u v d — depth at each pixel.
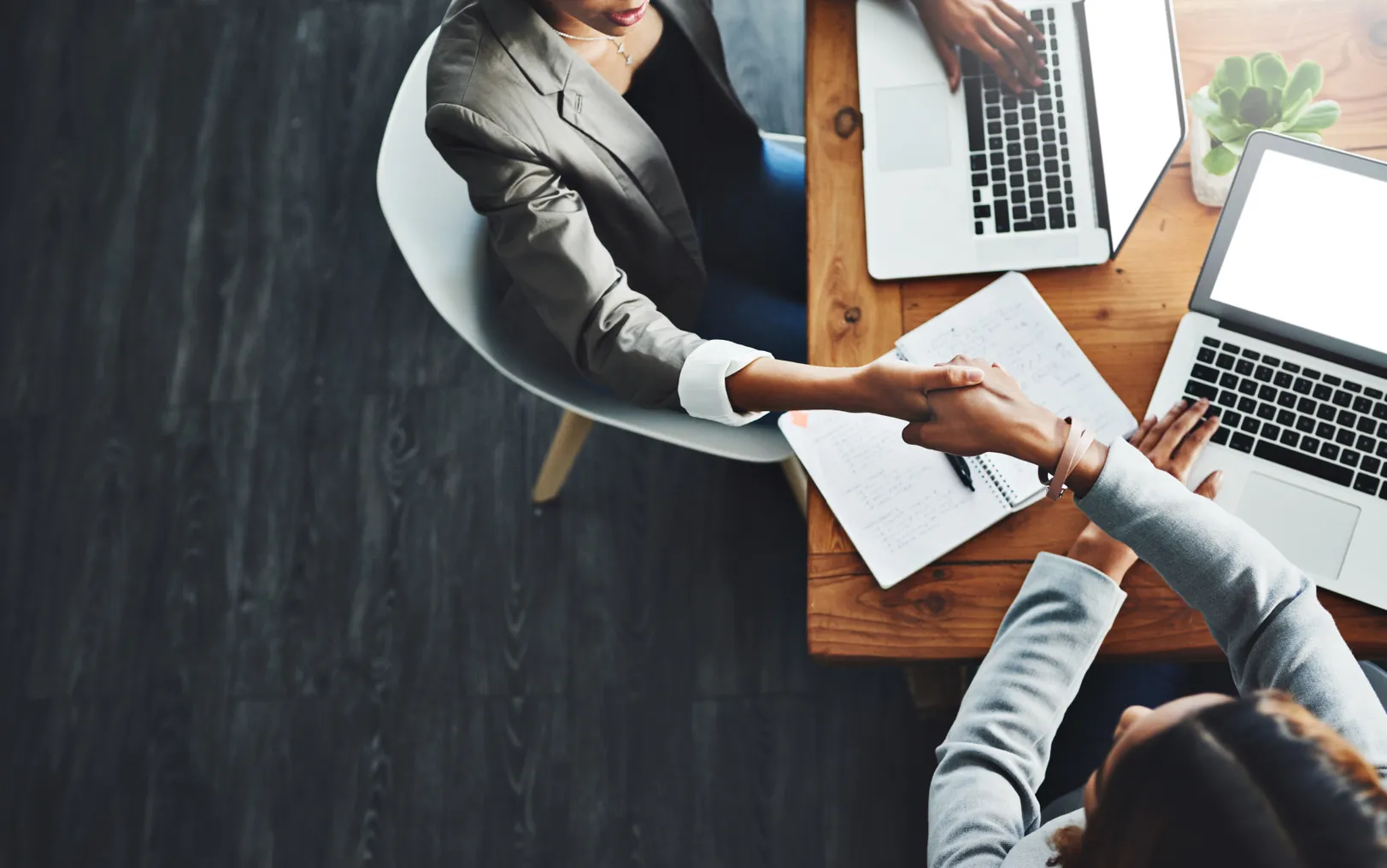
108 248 2.33
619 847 1.92
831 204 1.33
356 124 2.35
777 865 1.89
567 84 1.26
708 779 1.94
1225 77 1.19
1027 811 1.00
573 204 1.27
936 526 1.19
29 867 2.02
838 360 1.27
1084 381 1.22
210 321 2.27
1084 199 1.26
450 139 1.24
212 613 2.11
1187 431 1.16
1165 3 1.16
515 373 1.40
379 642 2.06
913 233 1.28
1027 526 1.18
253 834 2.00
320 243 2.29
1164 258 1.25
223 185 2.35
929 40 1.35
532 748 1.98
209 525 2.15
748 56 2.27
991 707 1.03
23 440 2.24
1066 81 1.29
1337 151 1.06
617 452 2.11
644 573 2.05
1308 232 1.11
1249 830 0.59
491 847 1.95
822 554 1.20
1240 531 1.00
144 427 2.22
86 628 2.12
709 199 1.63
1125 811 0.65
